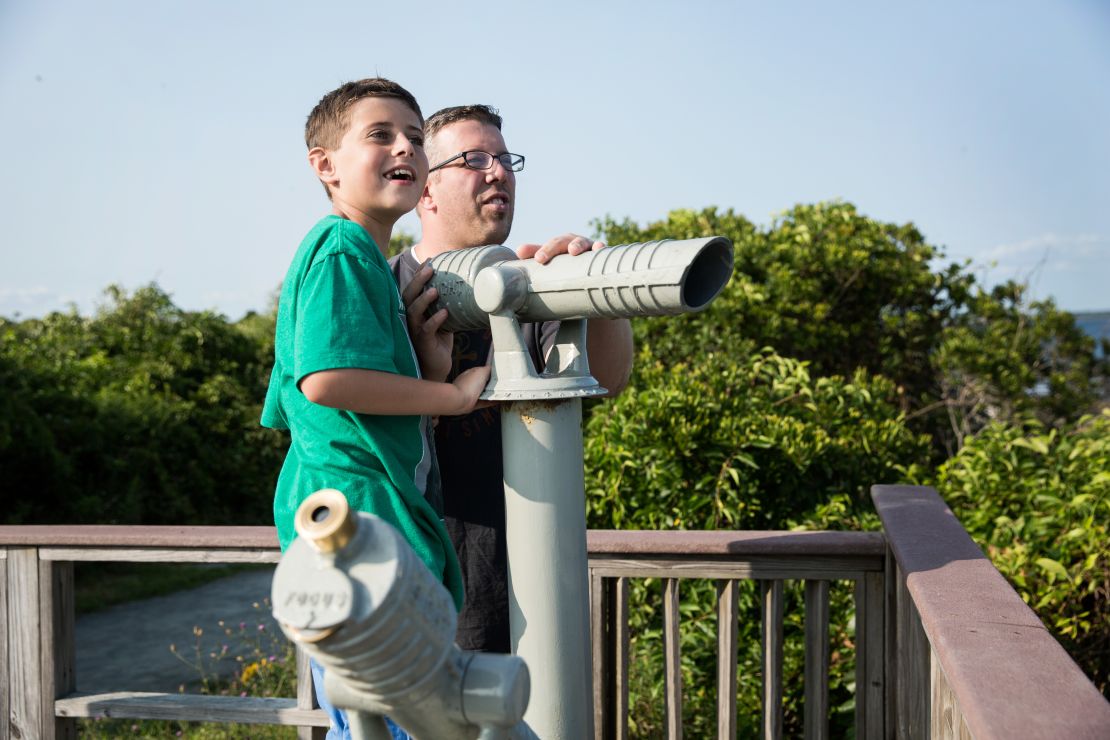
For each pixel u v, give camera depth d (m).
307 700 2.69
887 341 8.27
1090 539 3.30
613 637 2.65
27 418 9.26
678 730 2.58
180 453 11.32
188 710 2.75
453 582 1.72
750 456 4.01
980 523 3.83
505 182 2.42
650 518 4.02
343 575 0.85
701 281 1.66
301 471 1.65
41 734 2.81
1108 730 0.97
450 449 2.21
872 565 2.43
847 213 8.26
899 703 2.17
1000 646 1.26
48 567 2.81
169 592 8.70
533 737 1.20
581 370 1.76
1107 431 4.01
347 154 1.81
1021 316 9.45
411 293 1.86
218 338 14.06
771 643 2.53
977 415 8.95
